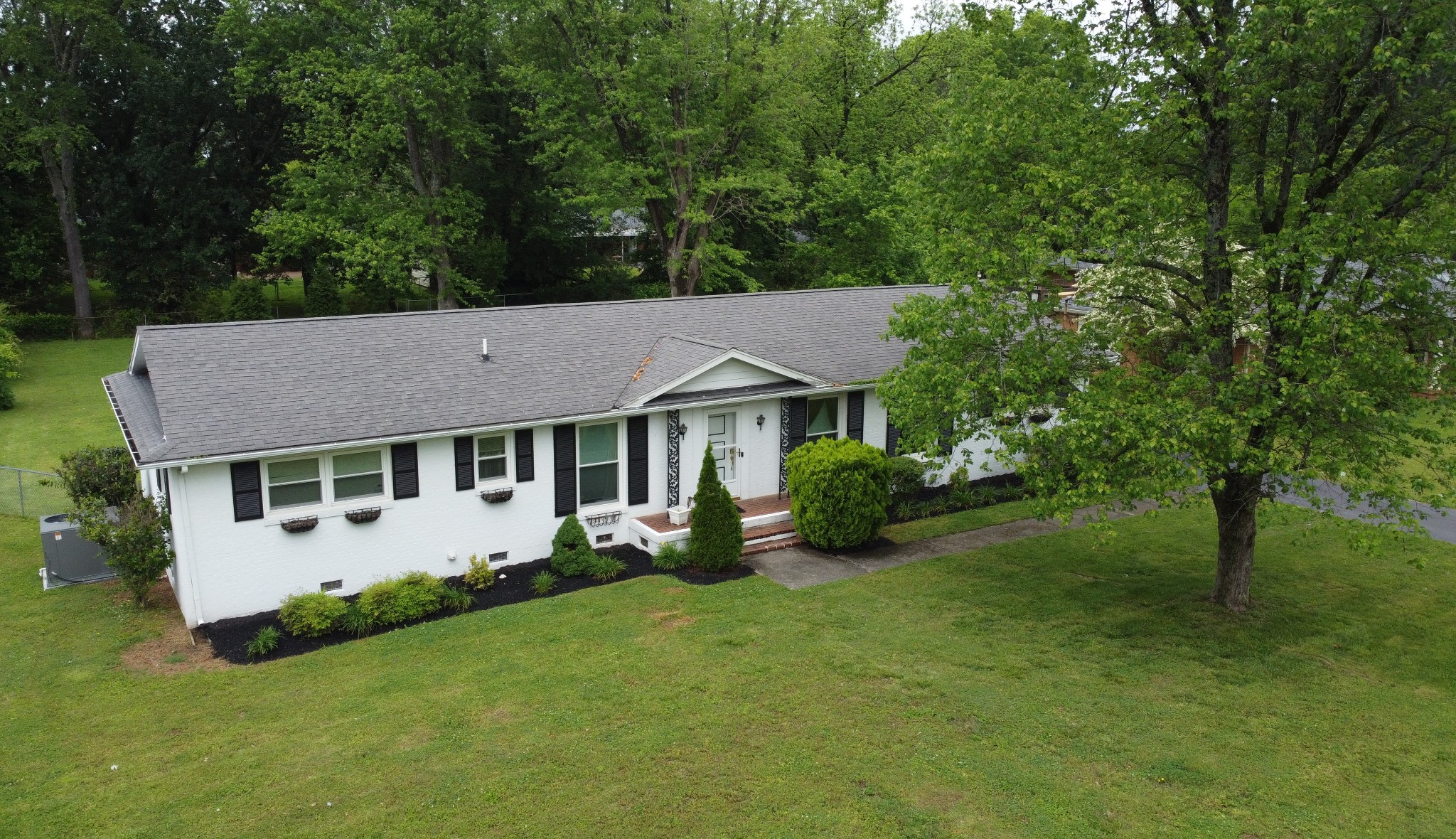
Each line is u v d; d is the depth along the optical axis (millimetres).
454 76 34531
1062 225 13648
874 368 21406
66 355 37469
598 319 20500
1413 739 11062
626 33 34625
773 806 9727
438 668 13062
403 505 16172
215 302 43125
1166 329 15000
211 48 41188
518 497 17281
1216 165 13586
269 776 10375
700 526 16891
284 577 15266
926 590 16031
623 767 10461
